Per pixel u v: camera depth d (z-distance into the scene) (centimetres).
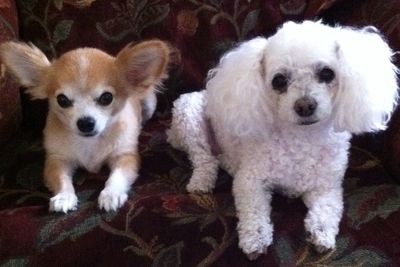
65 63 124
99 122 124
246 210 109
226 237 106
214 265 102
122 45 144
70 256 105
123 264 103
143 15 142
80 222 111
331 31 113
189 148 136
